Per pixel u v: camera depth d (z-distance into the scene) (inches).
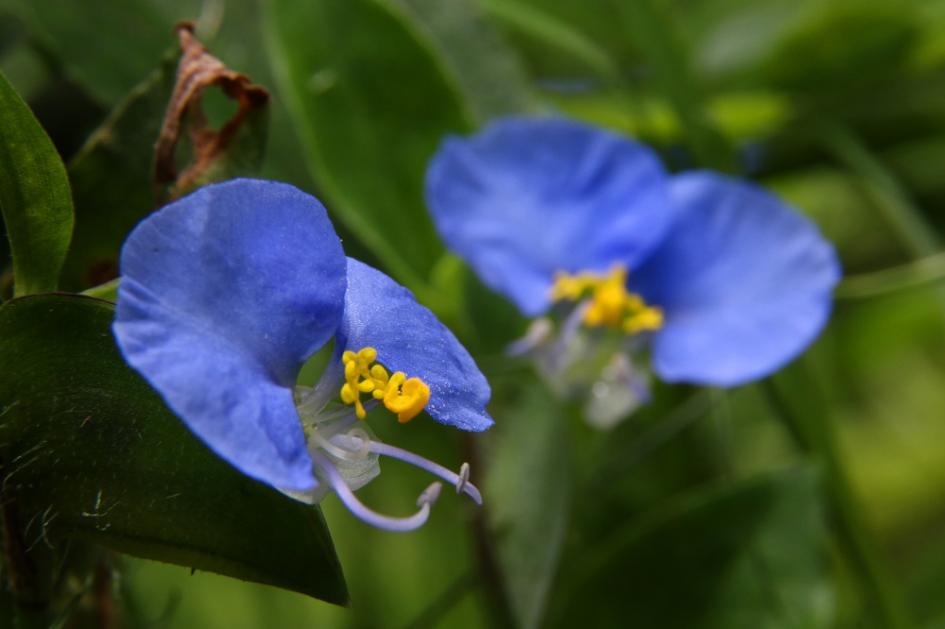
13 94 5.0
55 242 5.1
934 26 7.4
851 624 6.8
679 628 6.2
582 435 6.7
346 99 6.3
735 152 6.8
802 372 6.7
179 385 4.6
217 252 4.9
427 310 5.1
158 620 5.8
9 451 5.1
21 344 5.0
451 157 6.2
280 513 5.0
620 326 6.3
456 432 6.2
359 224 6.2
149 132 5.4
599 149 6.3
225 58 6.5
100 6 6.3
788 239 6.4
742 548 6.2
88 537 5.1
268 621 6.7
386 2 6.2
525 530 6.1
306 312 5.0
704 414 6.8
